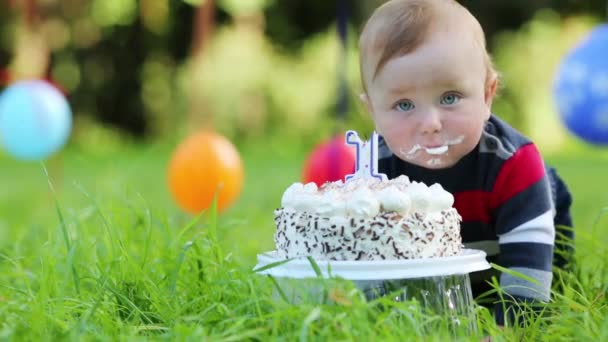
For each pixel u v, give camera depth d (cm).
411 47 365
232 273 378
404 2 382
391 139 377
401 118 371
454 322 326
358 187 347
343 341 284
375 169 374
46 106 975
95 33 2300
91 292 396
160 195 1111
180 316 344
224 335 313
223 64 2031
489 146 397
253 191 1212
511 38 2345
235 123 2128
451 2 385
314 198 340
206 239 418
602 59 1216
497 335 328
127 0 2195
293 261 329
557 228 459
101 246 471
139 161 1895
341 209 332
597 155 2128
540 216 388
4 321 355
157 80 2400
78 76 2342
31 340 314
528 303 372
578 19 2306
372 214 330
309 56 2342
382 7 389
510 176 394
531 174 394
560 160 1970
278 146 2186
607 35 1238
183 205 752
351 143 379
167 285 391
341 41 707
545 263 382
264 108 2172
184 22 2352
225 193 746
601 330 316
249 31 2086
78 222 457
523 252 384
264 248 575
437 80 363
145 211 486
